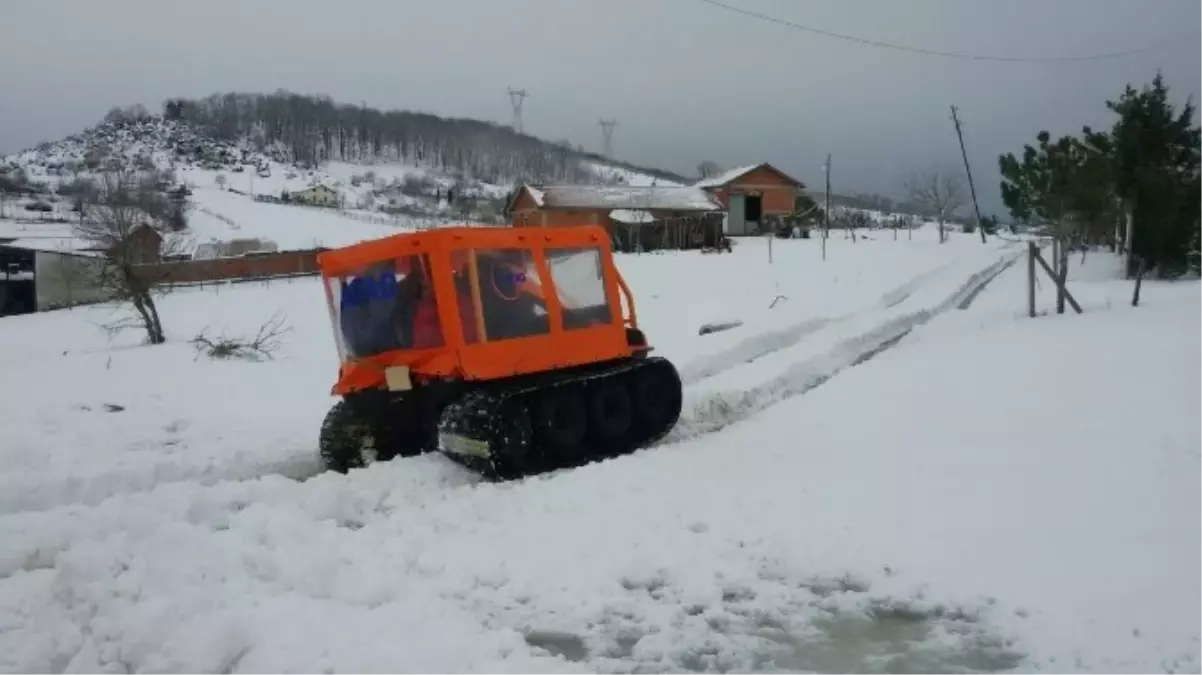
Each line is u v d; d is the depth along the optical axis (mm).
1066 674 4520
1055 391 10070
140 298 21781
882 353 15547
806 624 5273
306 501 7441
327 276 9578
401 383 8836
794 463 8297
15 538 6742
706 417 11320
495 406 8406
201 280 39031
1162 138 26703
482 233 8914
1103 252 38500
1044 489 6816
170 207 58438
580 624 5387
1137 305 17359
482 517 7172
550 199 48469
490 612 5543
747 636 5160
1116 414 8711
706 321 21125
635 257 40125
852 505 6926
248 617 5172
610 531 6691
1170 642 4625
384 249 9008
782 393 12750
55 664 4934
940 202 66562
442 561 6238
